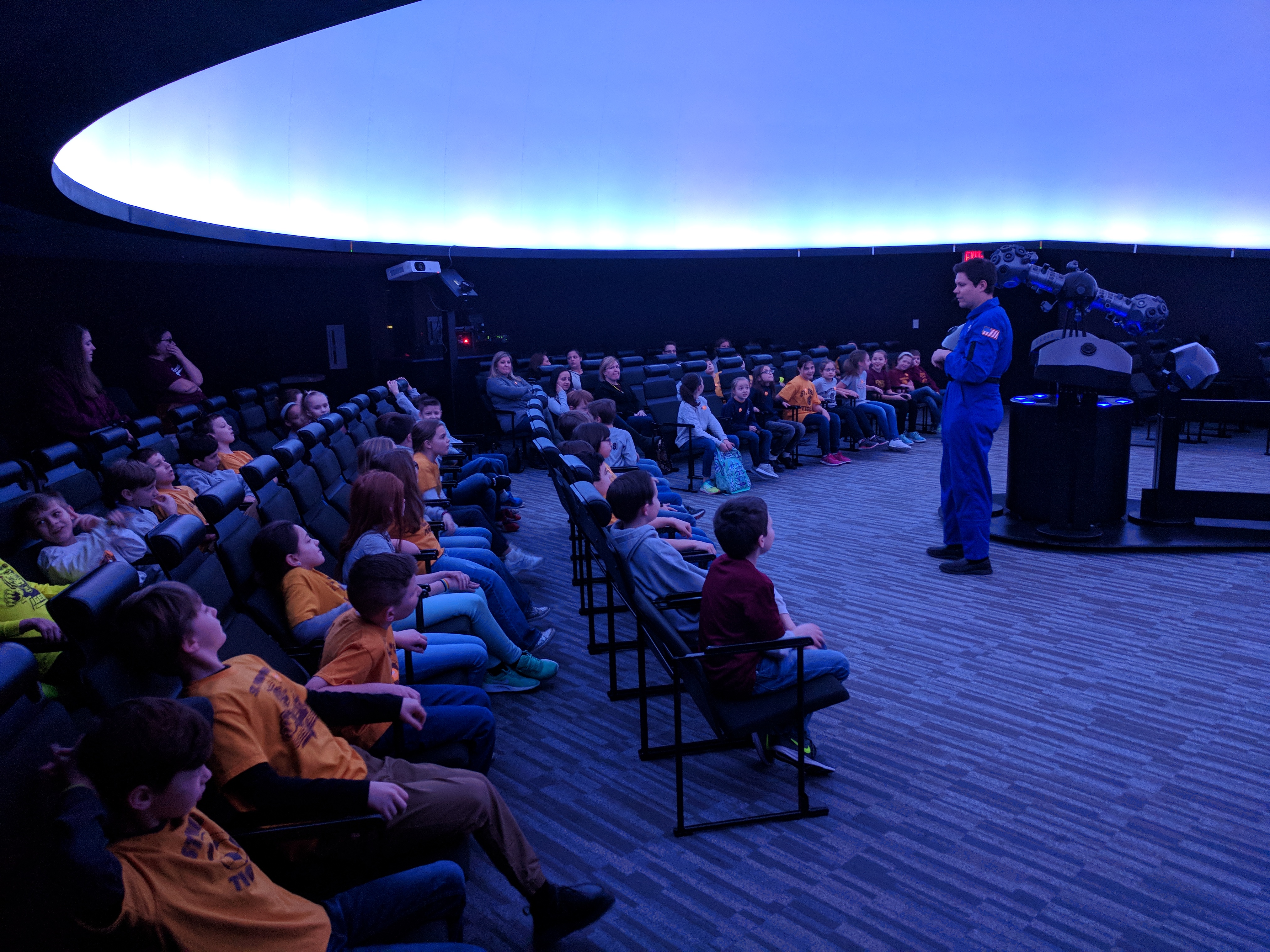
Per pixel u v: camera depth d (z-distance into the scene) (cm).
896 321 1346
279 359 967
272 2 228
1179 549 565
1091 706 354
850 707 356
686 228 1188
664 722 346
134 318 812
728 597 278
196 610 185
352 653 240
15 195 420
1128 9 1087
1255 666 391
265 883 160
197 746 147
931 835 267
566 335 1180
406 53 919
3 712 137
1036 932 224
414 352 1013
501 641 359
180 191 680
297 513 358
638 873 250
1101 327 1123
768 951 219
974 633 435
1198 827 270
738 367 1009
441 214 1004
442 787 204
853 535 625
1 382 686
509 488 645
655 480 598
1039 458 617
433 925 180
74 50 244
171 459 513
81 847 133
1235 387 1058
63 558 306
